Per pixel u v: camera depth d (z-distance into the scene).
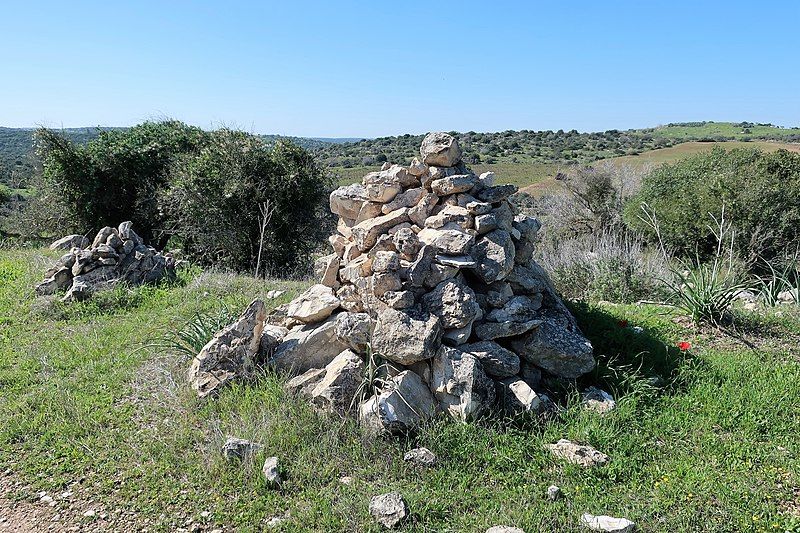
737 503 3.74
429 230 5.52
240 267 14.12
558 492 3.89
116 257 9.40
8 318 7.89
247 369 5.29
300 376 5.18
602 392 5.08
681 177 14.01
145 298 8.73
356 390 4.78
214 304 8.21
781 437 4.53
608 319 6.55
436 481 4.03
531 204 20.84
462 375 4.63
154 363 6.06
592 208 17.48
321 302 5.64
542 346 5.09
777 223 10.86
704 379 5.43
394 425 4.39
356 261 5.64
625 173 17.78
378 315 5.06
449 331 4.98
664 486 3.95
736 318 6.87
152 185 17.53
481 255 5.28
